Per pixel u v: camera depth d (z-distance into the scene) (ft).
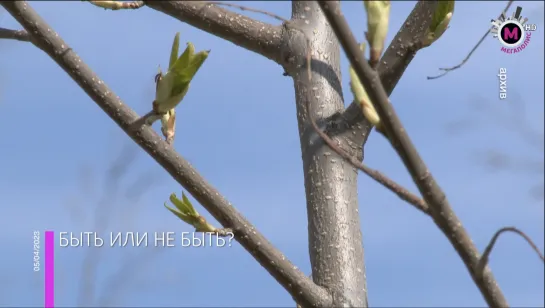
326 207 8.61
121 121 7.87
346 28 5.80
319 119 8.93
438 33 8.05
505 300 6.13
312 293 8.13
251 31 9.52
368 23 6.12
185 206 8.29
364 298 8.33
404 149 5.97
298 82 9.28
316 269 8.47
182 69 7.60
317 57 9.27
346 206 8.63
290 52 9.41
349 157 6.26
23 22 7.68
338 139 8.80
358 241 8.55
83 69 7.79
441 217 6.06
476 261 6.07
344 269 8.34
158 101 7.72
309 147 8.89
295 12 9.72
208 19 9.44
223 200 8.04
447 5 7.89
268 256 8.08
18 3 7.66
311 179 8.77
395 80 8.40
